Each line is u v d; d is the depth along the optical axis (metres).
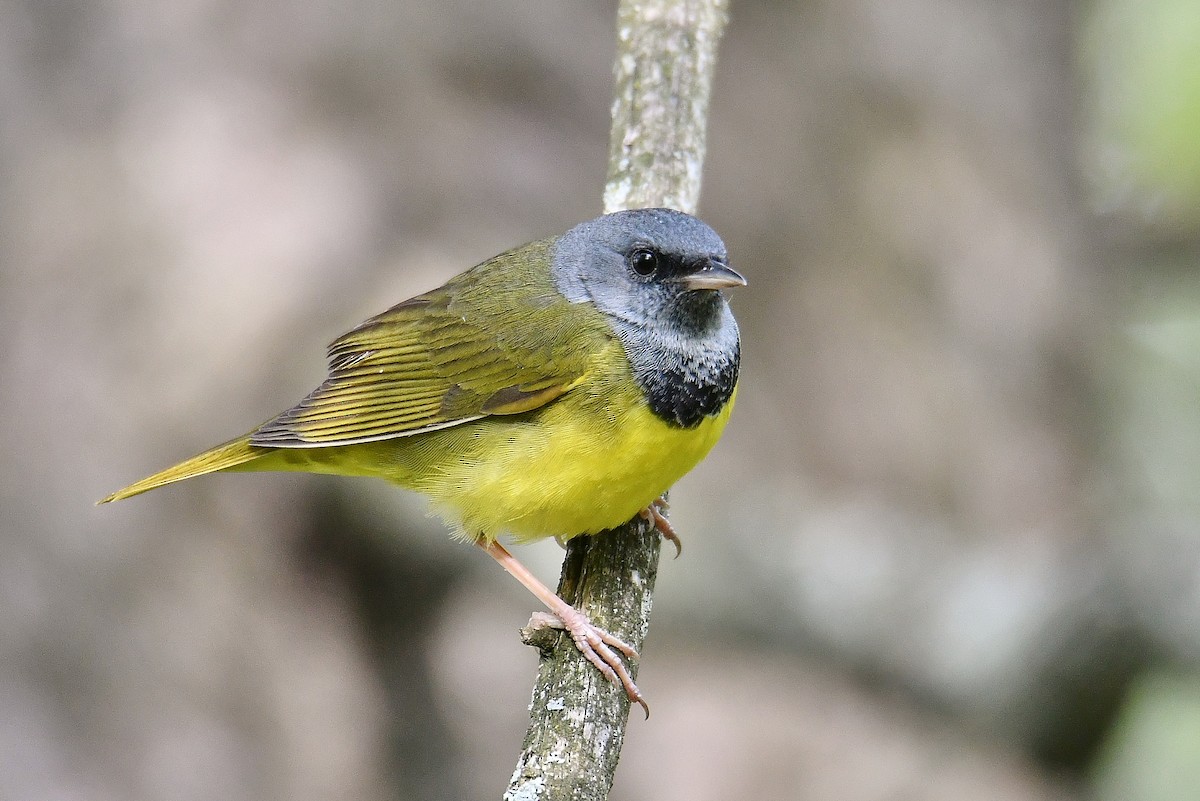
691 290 8.51
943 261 15.37
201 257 12.95
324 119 13.92
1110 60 18.75
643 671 13.14
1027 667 12.32
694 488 13.16
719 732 12.92
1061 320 15.98
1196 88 18.23
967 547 13.27
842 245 15.11
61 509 12.14
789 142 15.39
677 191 10.06
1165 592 11.98
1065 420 15.45
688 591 12.57
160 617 11.94
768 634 12.72
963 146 16.19
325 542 12.28
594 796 7.62
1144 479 16.25
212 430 12.16
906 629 12.68
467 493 8.84
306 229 12.97
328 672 12.09
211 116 13.90
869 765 12.83
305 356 12.29
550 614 8.33
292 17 14.65
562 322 8.73
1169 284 18.62
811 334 14.58
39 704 11.45
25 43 14.41
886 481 13.99
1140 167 18.50
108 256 13.16
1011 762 12.88
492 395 8.73
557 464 8.59
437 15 14.76
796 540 12.98
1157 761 14.03
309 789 11.73
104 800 11.26
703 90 10.45
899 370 14.60
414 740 12.16
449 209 13.38
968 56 16.97
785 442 13.88
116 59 14.45
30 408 12.49
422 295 9.52
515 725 12.41
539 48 14.84
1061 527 14.32
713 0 10.69
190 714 11.71
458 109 14.21
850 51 16.22
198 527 12.24
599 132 14.52
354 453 9.35
